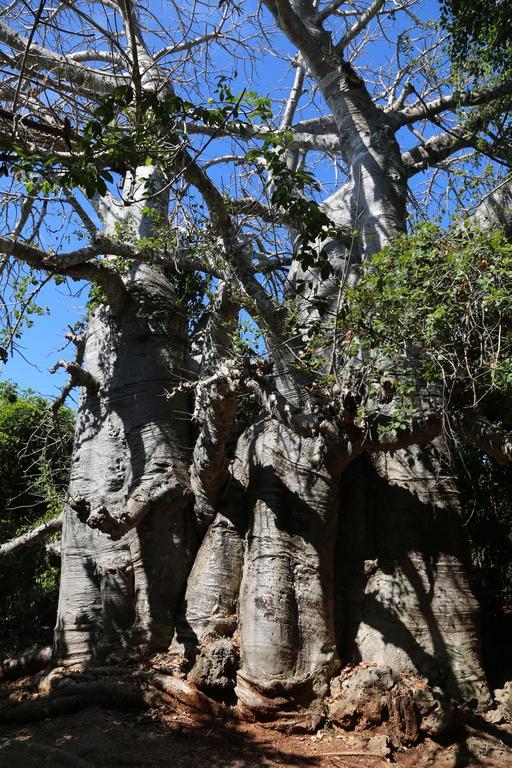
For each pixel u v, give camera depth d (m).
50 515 17.06
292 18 14.05
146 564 11.16
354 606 10.66
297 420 9.35
